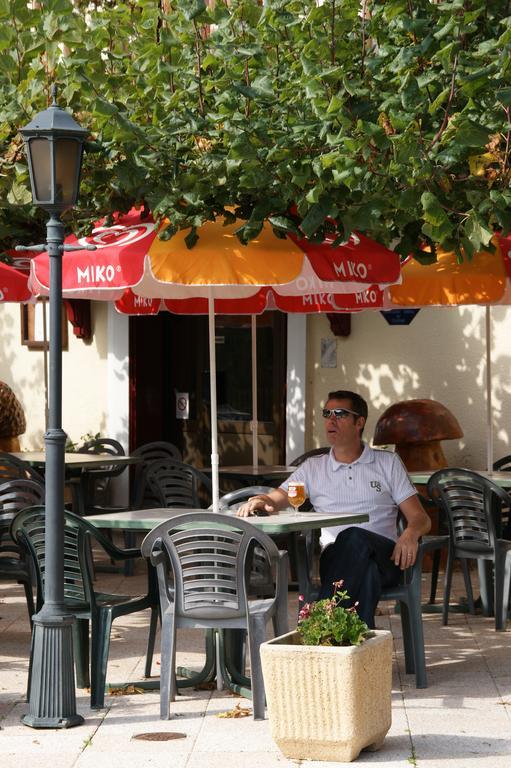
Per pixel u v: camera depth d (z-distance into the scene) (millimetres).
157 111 9438
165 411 18875
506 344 15242
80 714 8664
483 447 15500
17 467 13758
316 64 8750
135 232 9453
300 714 7465
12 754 7691
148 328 18688
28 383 19625
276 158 8883
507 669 9836
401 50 8711
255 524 8820
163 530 8523
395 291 11938
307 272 10883
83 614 8961
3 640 11250
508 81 8633
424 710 8633
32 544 9180
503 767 7328
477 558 11500
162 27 10352
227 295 11906
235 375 18031
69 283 9250
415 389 16094
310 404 17062
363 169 8469
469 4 8984
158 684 9359
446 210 9117
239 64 9531
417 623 9336
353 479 9930
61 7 10070
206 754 7645
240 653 9391
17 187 9969
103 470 16422
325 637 7598
